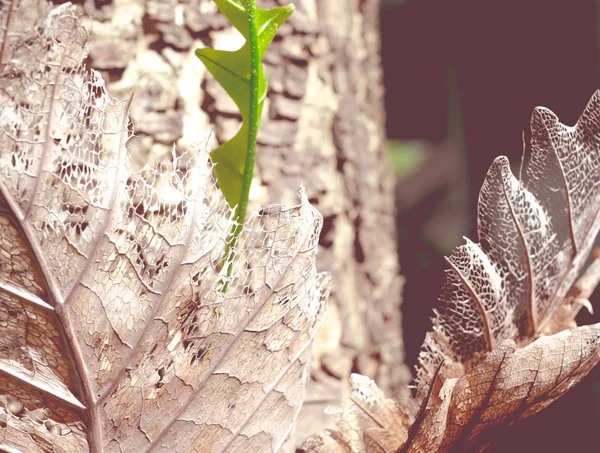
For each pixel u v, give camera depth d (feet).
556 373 1.22
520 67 5.56
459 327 1.32
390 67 8.32
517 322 1.35
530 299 1.34
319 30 2.47
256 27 1.36
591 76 4.95
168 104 1.97
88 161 1.15
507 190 1.28
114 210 1.12
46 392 1.14
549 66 5.26
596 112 1.36
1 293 1.10
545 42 5.28
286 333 1.23
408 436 1.20
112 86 1.93
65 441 1.17
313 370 2.32
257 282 1.21
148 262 1.15
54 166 1.10
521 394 1.23
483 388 1.20
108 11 1.94
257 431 1.25
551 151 1.33
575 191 1.35
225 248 1.31
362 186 2.68
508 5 5.57
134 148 1.92
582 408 1.57
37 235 1.09
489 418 1.25
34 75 1.07
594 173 1.37
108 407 1.16
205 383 1.19
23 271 1.10
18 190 1.07
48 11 1.07
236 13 1.37
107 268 1.12
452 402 1.21
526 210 1.31
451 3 6.72
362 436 1.30
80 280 1.11
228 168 1.41
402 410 1.33
